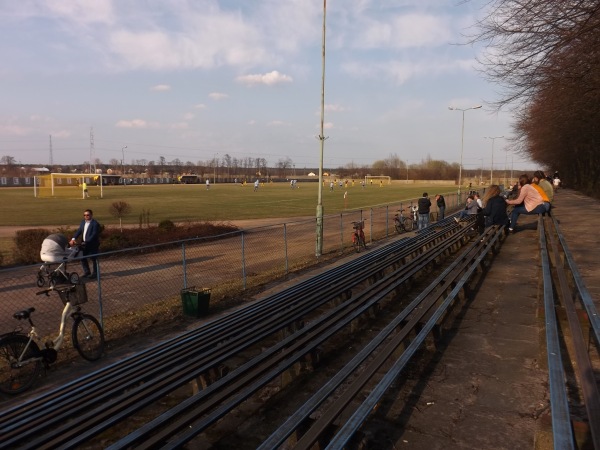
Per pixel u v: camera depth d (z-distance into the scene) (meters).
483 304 7.57
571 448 2.95
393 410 4.29
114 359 6.18
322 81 14.93
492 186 15.45
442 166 163.75
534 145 43.44
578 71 10.16
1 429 3.56
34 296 9.55
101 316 7.04
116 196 55.97
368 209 34.81
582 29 8.62
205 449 3.84
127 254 14.94
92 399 4.02
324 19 14.73
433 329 5.74
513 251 12.29
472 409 4.28
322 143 14.86
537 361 5.32
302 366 5.28
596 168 39.72
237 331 5.79
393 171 167.50
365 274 8.91
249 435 4.04
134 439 3.38
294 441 3.73
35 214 31.44
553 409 3.47
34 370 5.41
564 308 5.93
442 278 7.91
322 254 14.75
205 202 44.81
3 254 14.12
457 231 15.89
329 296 7.29
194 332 5.86
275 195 59.28
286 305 6.86
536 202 15.16
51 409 3.88
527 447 3.67
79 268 12.78
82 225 11.59
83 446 3.96
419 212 20.86
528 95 11.68
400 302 7.96
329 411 3.57
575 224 17.28
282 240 18.77
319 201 14.78
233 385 4.24
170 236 17.44
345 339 6.28
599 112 15.88
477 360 5.38
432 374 5.03
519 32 9.54
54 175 70.00
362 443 3.56
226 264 13.52
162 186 95.75
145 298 9.48
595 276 8.66
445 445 3.72
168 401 4.75
